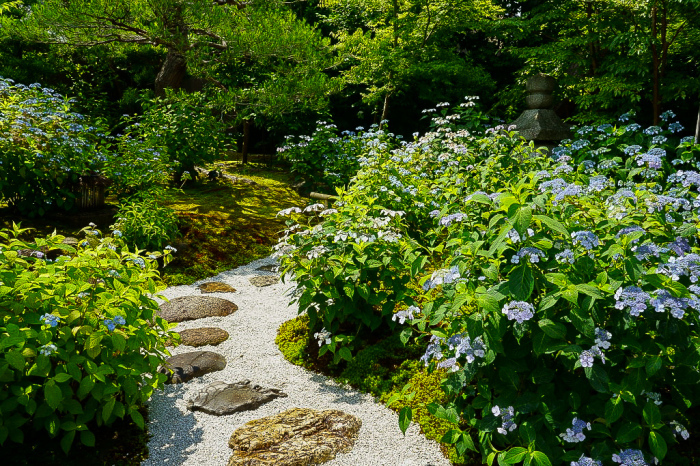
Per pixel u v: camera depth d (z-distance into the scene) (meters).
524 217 2.38
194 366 3.76
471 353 2.49
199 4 8.20
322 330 3.88
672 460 2.51
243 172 10.90
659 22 8.02
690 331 2.39
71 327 2.81
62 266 2.95
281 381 3.68
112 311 2.78
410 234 5.01
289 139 9.23
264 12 9.11
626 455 2.23
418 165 6.17
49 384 2.55
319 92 8.83
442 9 10.80
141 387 3.22
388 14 11.58
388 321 3.83
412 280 4.39
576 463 2.26
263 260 6.28
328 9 14.41
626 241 2.43
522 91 9.95
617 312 2.42
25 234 5.76
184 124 8.61
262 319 4.65
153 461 2.82
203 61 8.98
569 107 11.42
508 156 5.32
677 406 2.51
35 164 5.99
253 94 8.90
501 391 2.61
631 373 2.30
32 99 6.38
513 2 13.88
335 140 9.07
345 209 4.20
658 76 8.09
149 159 7.09
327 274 3.73
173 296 5.09
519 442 2.57
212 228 6.73
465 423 2.96
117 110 13.92
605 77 8.02
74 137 6.55
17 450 2.75
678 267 2.29
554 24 9.80
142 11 8.60
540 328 2.43
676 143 5.22
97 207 6.58
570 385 2.49
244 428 3.05
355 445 2.96
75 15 8.22
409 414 2.75
